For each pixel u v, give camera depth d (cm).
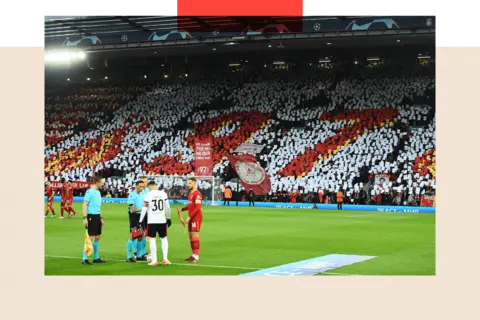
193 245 1778
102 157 5378
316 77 5309
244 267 1689
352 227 2825
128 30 4200
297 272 1606
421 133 4656
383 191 4281
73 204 4462
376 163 4594
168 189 4900
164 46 4244
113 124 5584
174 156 5175
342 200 4228
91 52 4494
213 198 4556
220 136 5197
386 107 4916
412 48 4991
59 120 5709
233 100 5422
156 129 5438
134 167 5219
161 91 5644
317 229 2727
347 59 5225
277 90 5338
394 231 2638
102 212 3697
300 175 4694
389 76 5075
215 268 1667
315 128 4984
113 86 5766
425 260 1817
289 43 4259
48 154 5544
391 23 3812
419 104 4822
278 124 5125
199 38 4159
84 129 5625
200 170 4775
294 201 4453
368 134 4784
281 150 4931
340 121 4956
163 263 1725
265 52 5334
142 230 1770
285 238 2373
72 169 5397
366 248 2084
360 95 5056
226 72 5572
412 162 4478
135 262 1769
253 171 4569
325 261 1798
